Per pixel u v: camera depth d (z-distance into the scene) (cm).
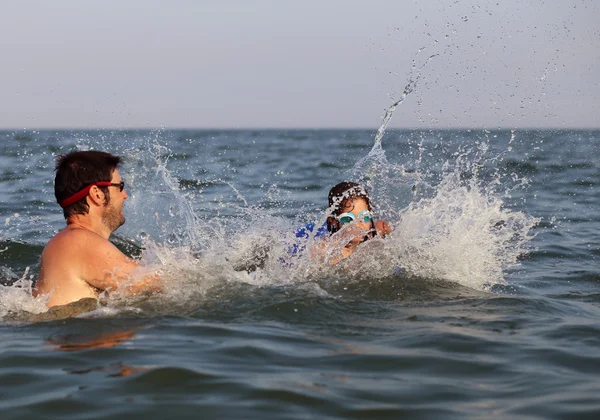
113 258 398
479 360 303
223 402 253
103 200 414
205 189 1177
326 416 241
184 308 385
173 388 267
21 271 509
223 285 425
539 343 329
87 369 289
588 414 243
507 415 243
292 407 249
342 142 4494
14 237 665
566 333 347
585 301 436
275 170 1670
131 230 615
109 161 420
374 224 527
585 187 1266
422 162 1471
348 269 471
